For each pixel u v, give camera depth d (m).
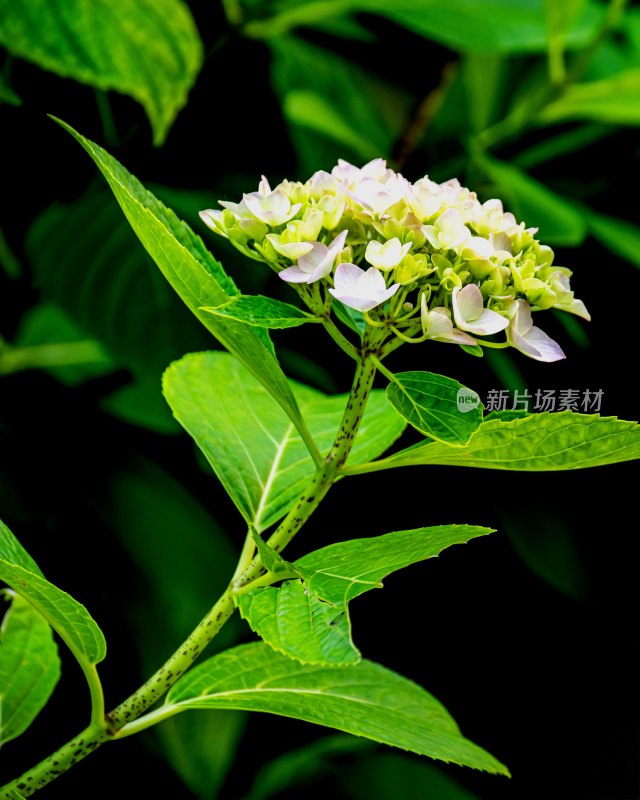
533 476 1.66
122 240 1.45
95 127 1.53
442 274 1.04
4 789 1.05
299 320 1.05
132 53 1.32
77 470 1.52
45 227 1.45
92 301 1.43
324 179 1.07
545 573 1.59
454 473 1.62
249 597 1.02
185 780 1.43
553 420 1.04
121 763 1.50
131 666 1.42
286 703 1.10
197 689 1.10
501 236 1.06
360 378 1.06
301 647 1.00
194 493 1.57
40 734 1.41
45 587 1.03
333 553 1.04
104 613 1.43
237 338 1.06
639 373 1.66
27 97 1.48
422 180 1.06
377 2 1.61
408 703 1.14
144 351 1.44
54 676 1.14
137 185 1.08
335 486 1.59
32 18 1.30
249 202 1.06
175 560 1.47
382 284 1.03
